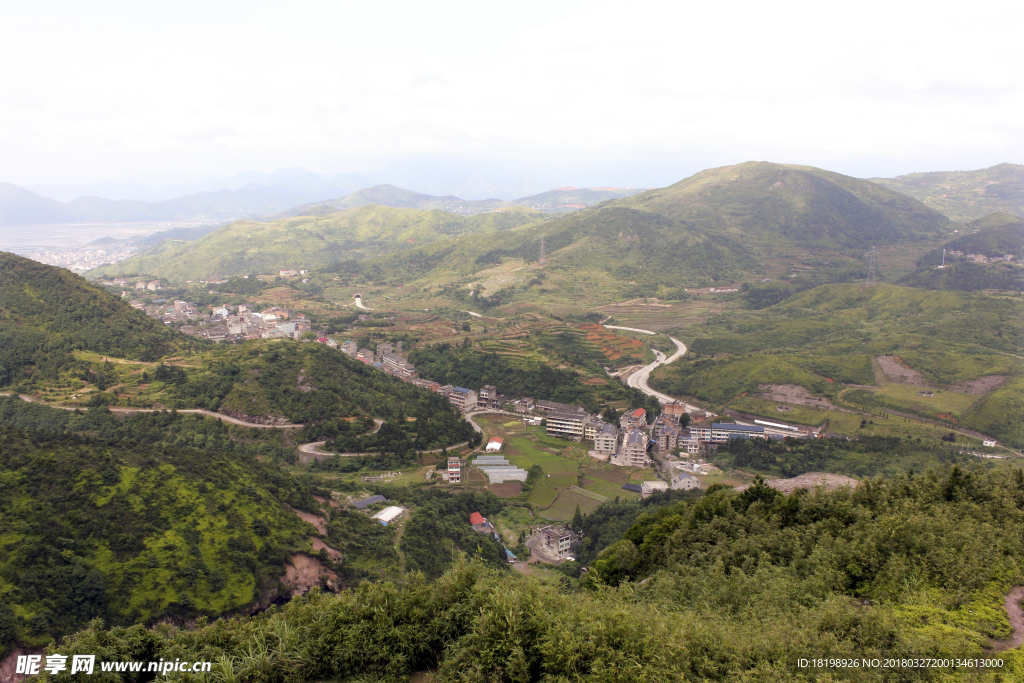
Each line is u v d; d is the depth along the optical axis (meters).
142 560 72.56
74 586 65.75
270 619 37.03
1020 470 61.12
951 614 35.91
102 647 34.44
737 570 50.72
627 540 77.25
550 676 29.41
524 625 31.77
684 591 49.81
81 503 76.12
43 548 67.81
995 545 43.75
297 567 82.31
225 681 31.05
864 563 44.97
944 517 48.56
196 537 78.81
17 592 62.19
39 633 59.81
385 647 32.59
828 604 37.69
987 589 38.59
